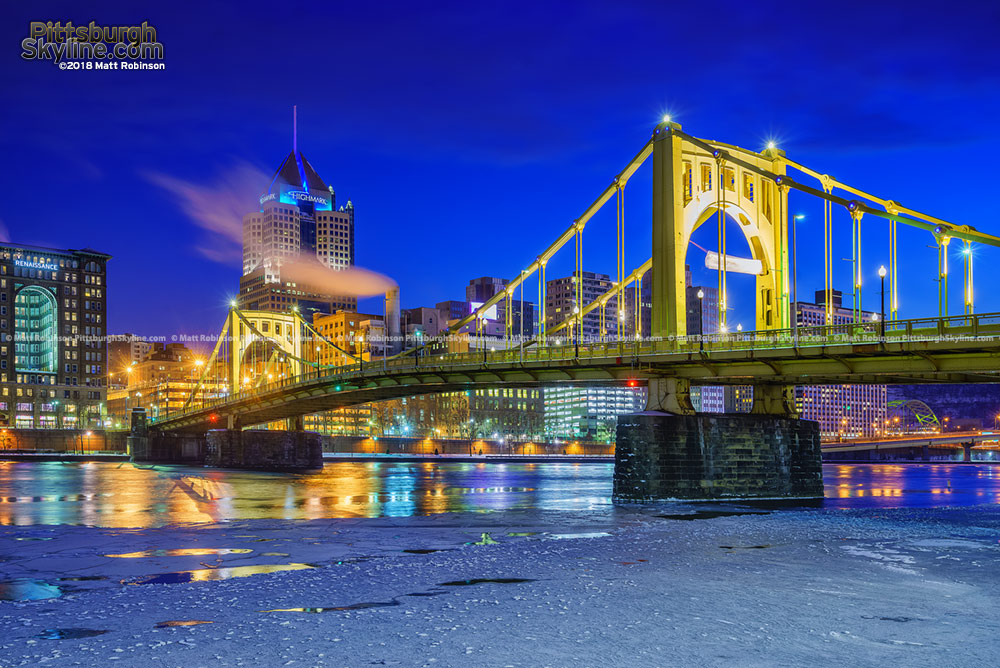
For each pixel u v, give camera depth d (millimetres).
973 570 27797
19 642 17828
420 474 122438
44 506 60438
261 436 131375
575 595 23031
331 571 27625
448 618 20031
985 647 17609
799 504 58938
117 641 17891
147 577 27672
